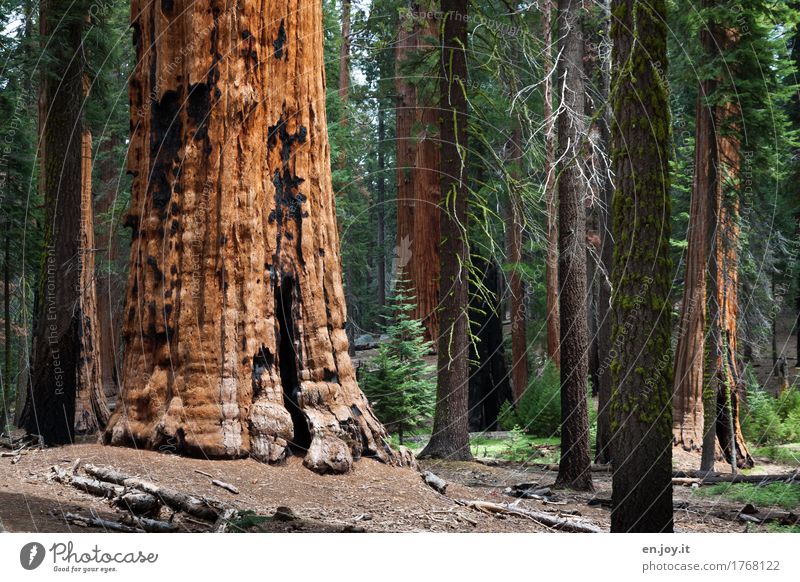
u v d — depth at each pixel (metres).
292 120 10.20
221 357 9.29
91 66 14.52
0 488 7.41
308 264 10.11
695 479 14.15
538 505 10.66
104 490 7.55
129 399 9.48
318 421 9.56
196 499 7.36
